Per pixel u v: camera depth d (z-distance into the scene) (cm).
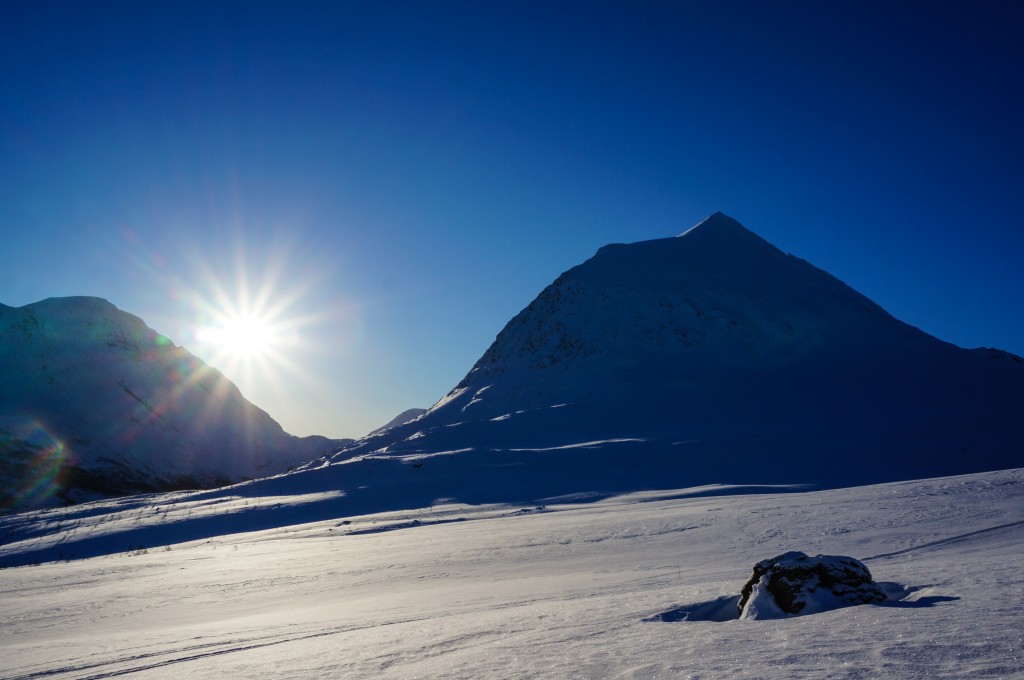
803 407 11631
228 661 1105
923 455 8112
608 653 822
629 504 5659
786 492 6206
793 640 799
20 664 1322
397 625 1368
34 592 2739
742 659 709
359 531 5022
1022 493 3244
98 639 1639
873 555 2125
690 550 2705
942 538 2375
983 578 1195
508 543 3319
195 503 7675
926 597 1078
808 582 1151
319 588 2469
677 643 855
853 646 723
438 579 2484
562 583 2019
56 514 7731
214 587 2595
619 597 1470
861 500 3584
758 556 2403
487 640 1036
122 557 4278
